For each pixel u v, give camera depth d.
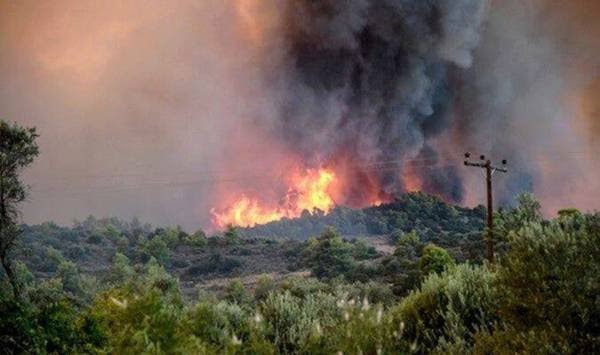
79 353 6.08
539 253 5.68
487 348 5.90
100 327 6.37
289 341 7.80
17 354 5.71
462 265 8.07
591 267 5.36
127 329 4.77
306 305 8.64
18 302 5.99
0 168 24.06
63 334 6.11
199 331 6.14
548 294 5.43
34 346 5.73
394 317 7.82
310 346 5.64
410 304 7.95
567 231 5.81
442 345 6.73
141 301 4.95
